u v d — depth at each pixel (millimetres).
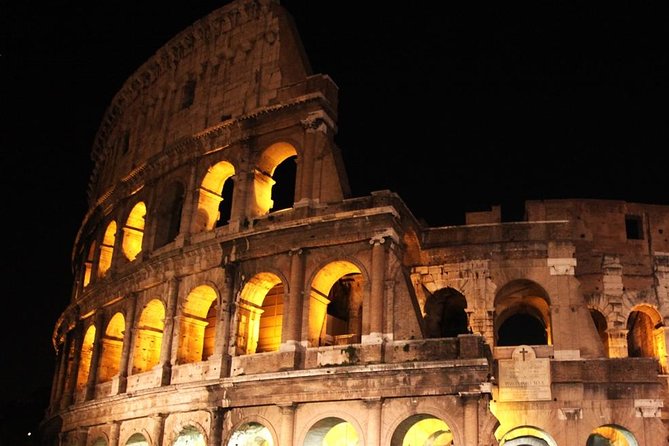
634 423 53938
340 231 54938
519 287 61125
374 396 49812
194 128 68188
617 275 60719
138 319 64625
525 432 56469
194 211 64000
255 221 59562
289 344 53656
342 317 64875
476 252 59781
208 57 70250
